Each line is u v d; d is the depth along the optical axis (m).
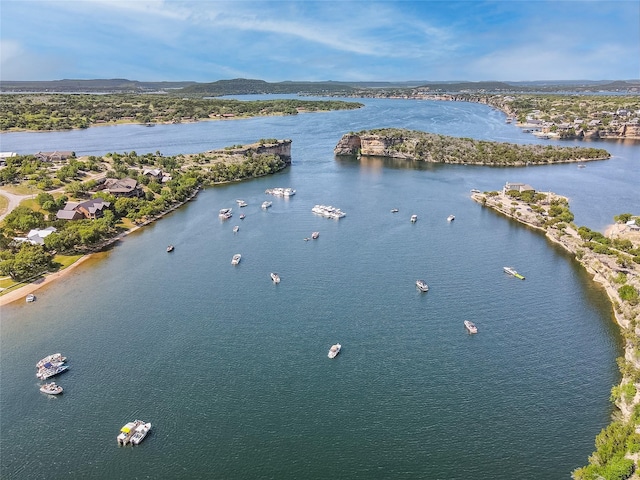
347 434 108.62
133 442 105.88
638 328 136.25
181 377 127.94
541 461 100.12
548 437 106.25
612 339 143.00
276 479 97.38
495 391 121.56
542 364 132.00
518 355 136.38
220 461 101.75
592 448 102.94
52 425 111.69
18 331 149.75
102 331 149.62
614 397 115.06
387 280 184.62
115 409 116.50
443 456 102.19
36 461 102.12
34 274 190.75
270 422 112.31
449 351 138.88
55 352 138.62
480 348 140.00
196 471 99.44
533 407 115.50
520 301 167.38
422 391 122.06
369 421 112.25
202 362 134.25
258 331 149.75
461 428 109.62
